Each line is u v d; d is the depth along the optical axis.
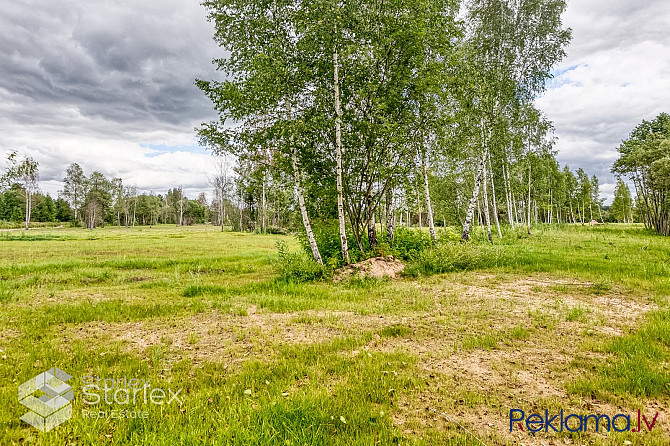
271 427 3.35
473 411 3.73
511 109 20.36
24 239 33.88
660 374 4.38
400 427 3.44
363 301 8.82
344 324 6.93
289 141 11.57
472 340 5.73
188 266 15.99
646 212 40.75
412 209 16.19
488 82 18.05
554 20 18.55
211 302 8.90
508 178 29.98
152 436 3.29
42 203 90.56
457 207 26.94
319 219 13.91
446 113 15.61
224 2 11.31
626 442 3.14
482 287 10.20
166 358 5.27
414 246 15.40
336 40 11.15
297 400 3.84
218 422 3.49
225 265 16.50
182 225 108.69
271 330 6.57
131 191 91.88
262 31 11.61
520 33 19.19
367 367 4.77
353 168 13.03
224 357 5.38
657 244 20.62
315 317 7.38
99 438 3.29
